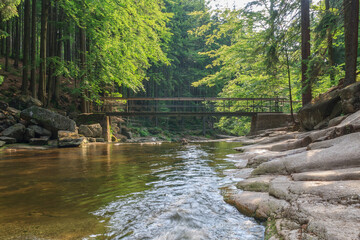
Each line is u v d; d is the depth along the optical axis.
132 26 18.05
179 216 2.88
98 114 16.89
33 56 15.78
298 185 2.96
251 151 8.45
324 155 3.85
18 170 5.68
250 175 4.57
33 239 2.24
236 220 2.77
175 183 4.49
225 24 18.28
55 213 2.95
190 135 39.62
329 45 11.35
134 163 6.85
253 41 17.31
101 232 2.44
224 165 6.46
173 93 46.34
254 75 20.80
